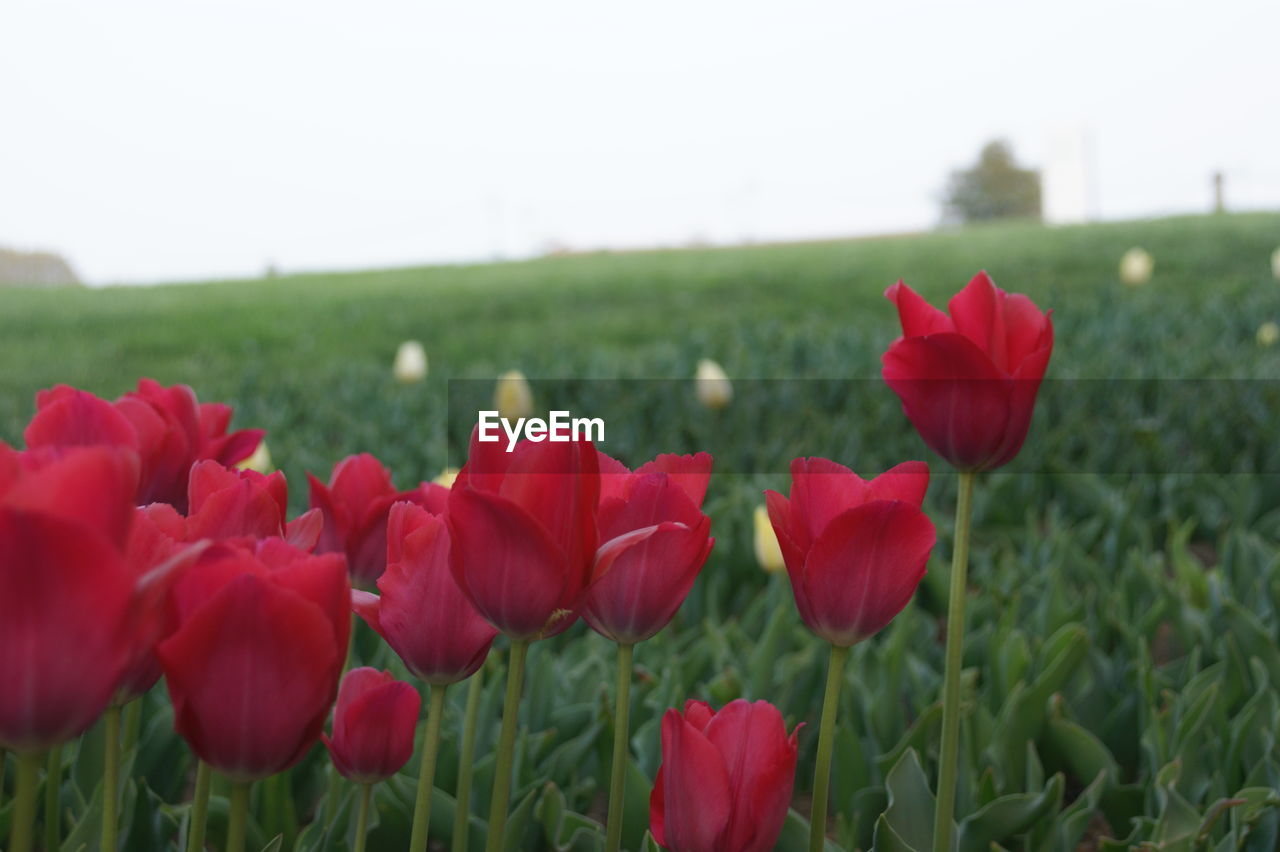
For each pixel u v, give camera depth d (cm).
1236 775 111
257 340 781
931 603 177
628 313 902
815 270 1120
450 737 106
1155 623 152
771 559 162
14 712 58
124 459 59
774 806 71
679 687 115
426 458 301
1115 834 112
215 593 63
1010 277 914
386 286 1224
